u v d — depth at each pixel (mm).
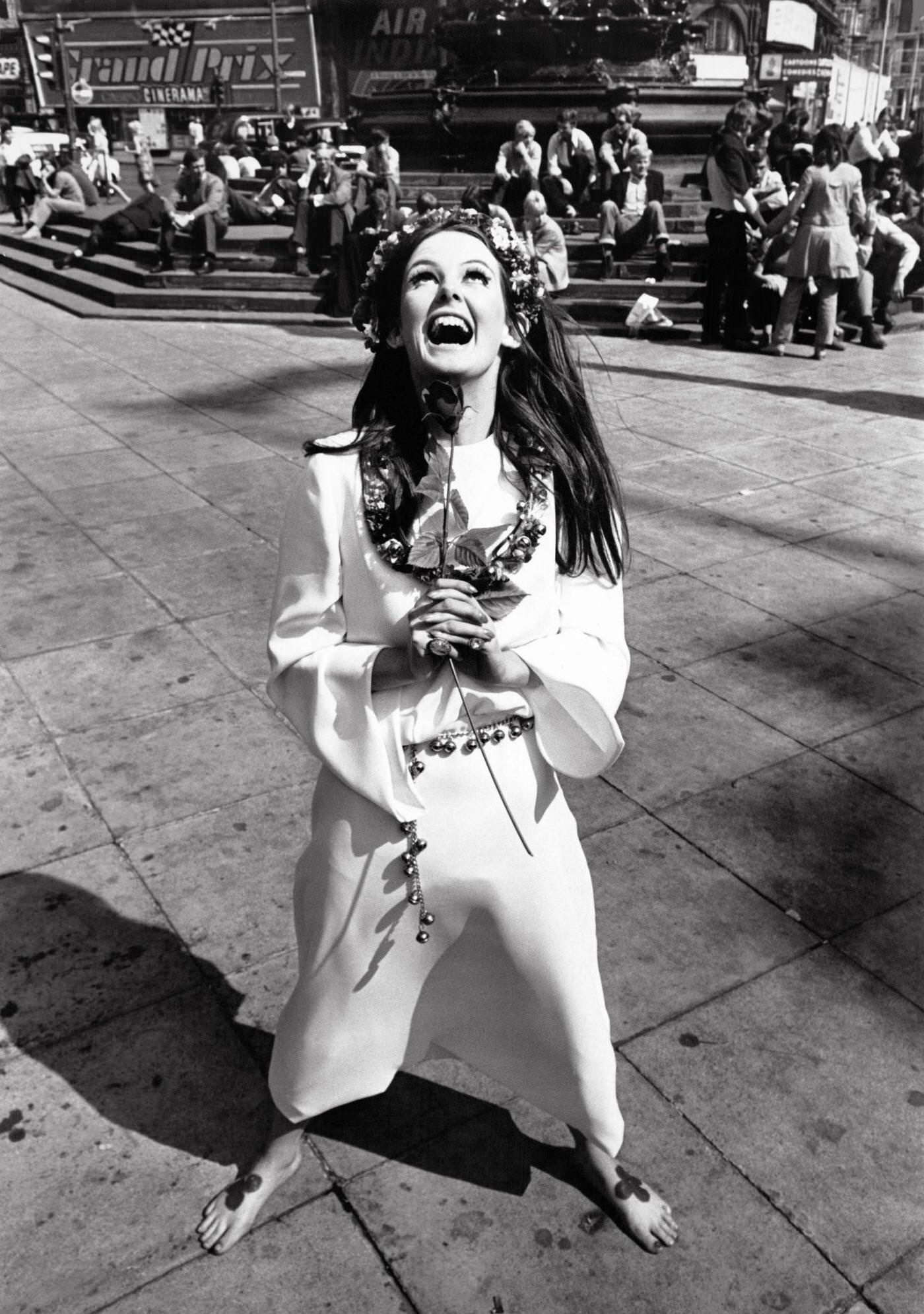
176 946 2982
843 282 10023
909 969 2953
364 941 1962
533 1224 2264
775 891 3227
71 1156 2400
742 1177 2373
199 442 7320
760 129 14336
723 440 7367
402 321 1779
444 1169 2379
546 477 1871
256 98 36594
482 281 1746
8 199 19391
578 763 1930
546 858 1963
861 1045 2713
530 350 1894
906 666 4543
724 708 4199
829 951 3004
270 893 3182
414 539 1793
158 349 10344
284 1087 2154
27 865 3281
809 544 5711
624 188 12750
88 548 5562
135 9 36312
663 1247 2223
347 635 1888
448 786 1875
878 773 3816
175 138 37938
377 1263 2186
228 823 3482
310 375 9250
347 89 36125
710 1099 2555
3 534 5738
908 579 5332
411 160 16797
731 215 9805
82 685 4270
